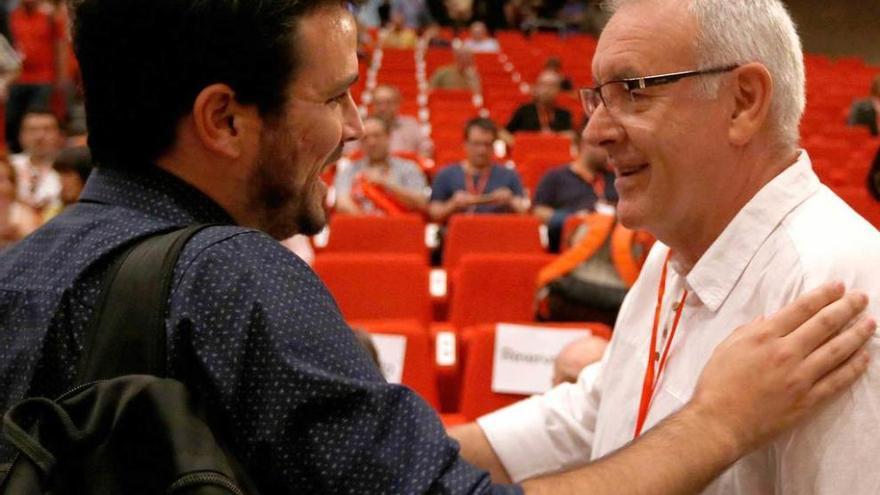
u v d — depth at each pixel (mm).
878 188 2744
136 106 897
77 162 3176
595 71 1074
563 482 859
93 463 792
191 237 860
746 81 1012
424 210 5309
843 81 11062
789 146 1056
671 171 1035
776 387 918
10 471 791
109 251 873
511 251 4477
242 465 816
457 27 15656
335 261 3637
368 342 2105
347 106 979
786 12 1058
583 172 4949
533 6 16156
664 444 892
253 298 829
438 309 4098
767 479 1000
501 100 10094
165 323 827
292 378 812
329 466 808
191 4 865
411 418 833
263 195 931
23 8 8047
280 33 872
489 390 2871
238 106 892
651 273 1216
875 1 12633
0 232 3471
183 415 784
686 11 1011
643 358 1176
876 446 917
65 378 850
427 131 8648
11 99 7637
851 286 954
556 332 2859
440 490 811
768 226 1027
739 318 1029
